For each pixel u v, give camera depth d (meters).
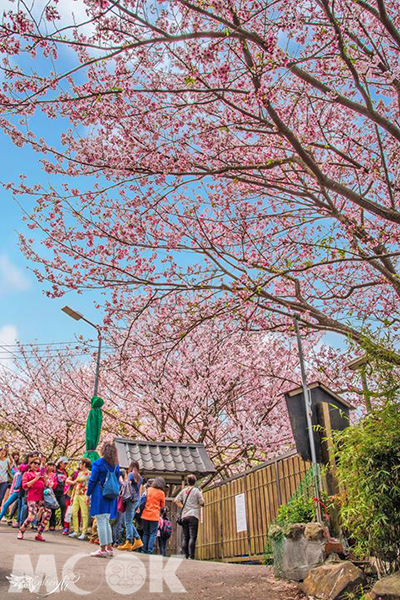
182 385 18.89
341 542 6.84
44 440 26.08
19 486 12.54
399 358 6.32
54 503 11.26
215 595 6.07
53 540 10.95
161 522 12.41
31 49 7.89
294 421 7.49
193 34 7.90
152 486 11.02
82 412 23.92
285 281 13.18
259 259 11.40
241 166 9.53
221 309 11.30
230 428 19.78
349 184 12.19
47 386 23.67
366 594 5.27
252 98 8.19
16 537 10.51
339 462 6.38
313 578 6.02
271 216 11.30
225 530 14.05
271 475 11.55
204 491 15.88
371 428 6.03
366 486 5.63
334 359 14.14
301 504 7.71
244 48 8.16
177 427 21.61
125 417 22.20
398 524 5.52
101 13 7.62
